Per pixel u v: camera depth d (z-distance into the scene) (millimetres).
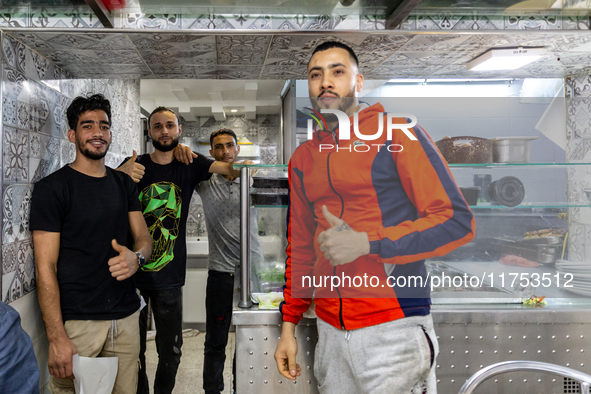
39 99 1414
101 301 1406
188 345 2738
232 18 1222
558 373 826
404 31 1217
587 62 1512
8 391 647
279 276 1226
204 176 1952
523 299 1187
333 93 957
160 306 1832
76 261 1376
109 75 1700
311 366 1180
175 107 3471
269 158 3883
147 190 1851
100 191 1437
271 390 1182
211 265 2090
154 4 1144
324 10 1207
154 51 1394
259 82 2998
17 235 1275
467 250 1172
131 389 1502
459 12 1237
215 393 1989
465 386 836
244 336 1172
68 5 1164
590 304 1166
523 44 1332
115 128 2238
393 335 899
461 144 1051
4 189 1207
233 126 3861
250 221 1197
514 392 1222
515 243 1165
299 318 1066
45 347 1451
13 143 1253
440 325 1184
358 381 927
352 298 931
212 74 1696
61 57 1449
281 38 1262
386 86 1697
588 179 1202
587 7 1199
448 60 1502
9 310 709
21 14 1187
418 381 903
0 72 1184
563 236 1168
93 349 1391
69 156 1669
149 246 1585
